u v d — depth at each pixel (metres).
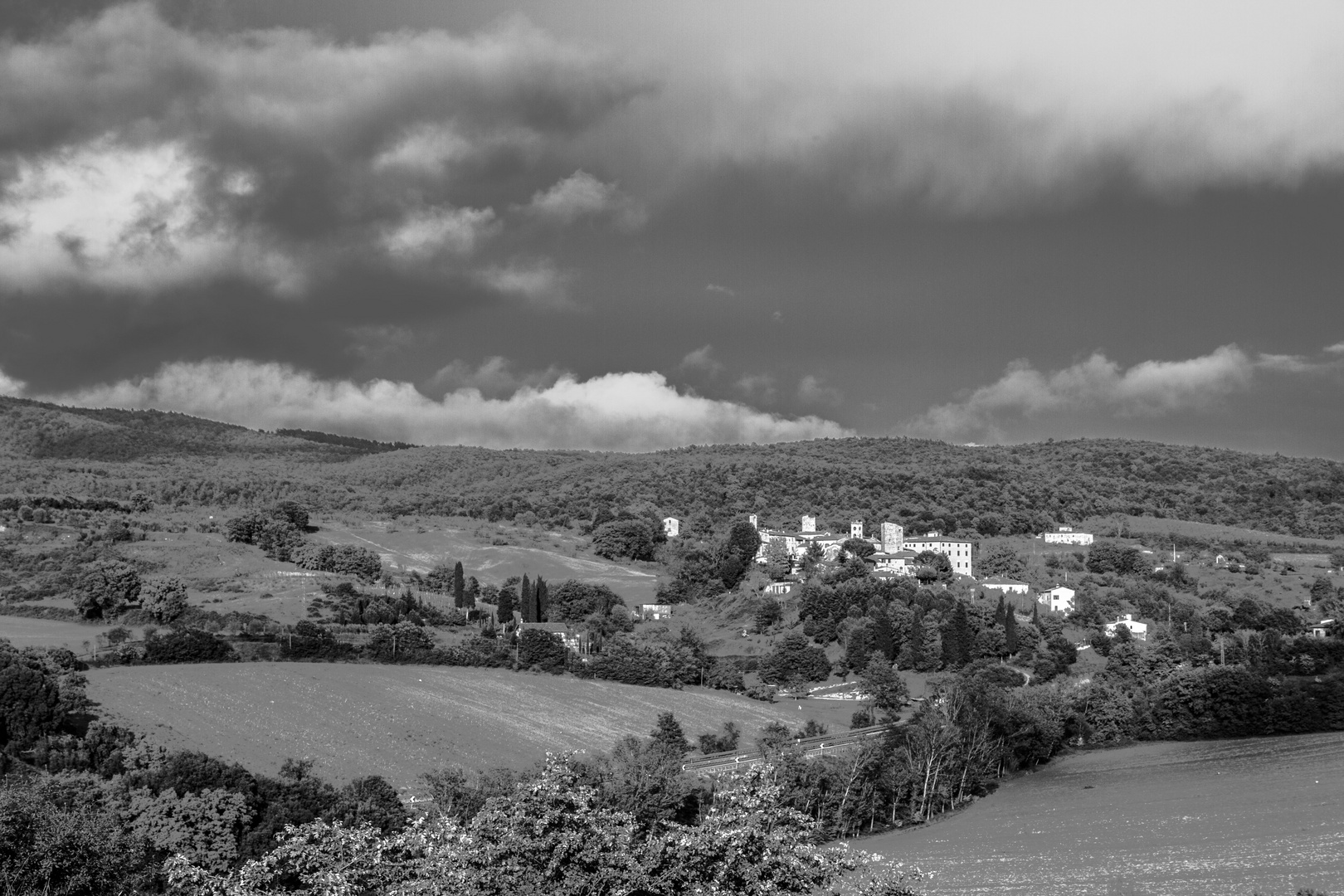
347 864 69.94
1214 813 157.62
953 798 172.00
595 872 70.12
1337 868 130.38
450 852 70.75
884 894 73.25
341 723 166.62
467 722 178.38
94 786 111.06
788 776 144.00
